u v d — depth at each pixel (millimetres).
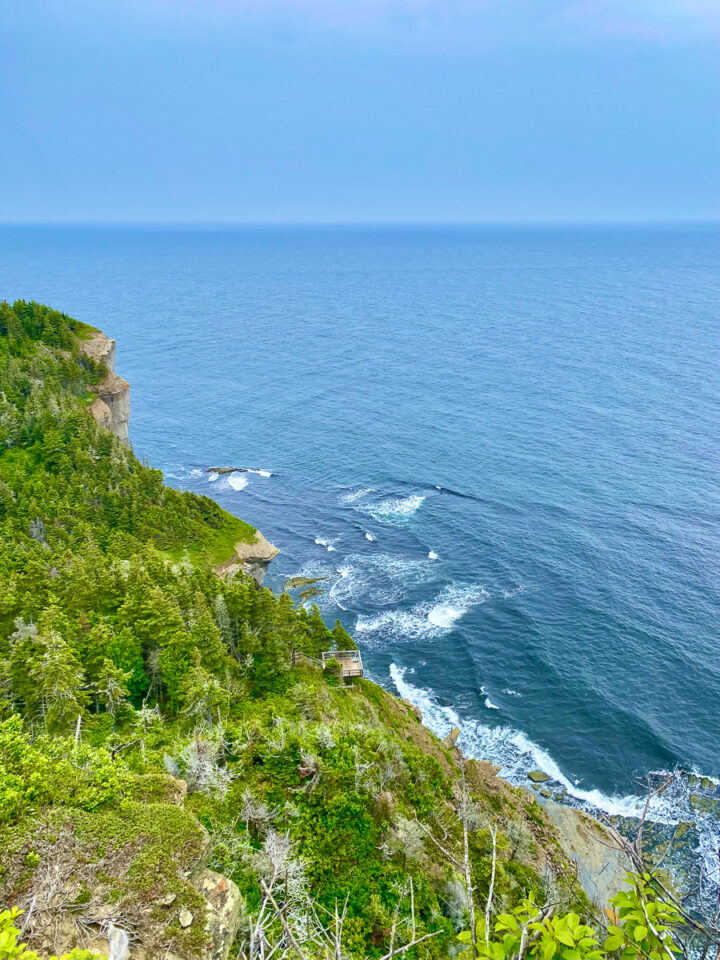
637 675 75812
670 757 65500
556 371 199250
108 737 43250
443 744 62406
